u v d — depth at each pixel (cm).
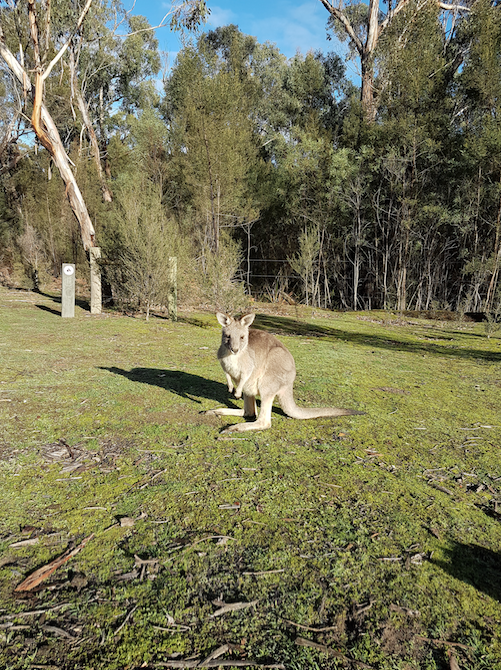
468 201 1622
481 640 199
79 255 1917
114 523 269
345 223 1870
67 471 328
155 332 916
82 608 206
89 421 422
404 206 1605
